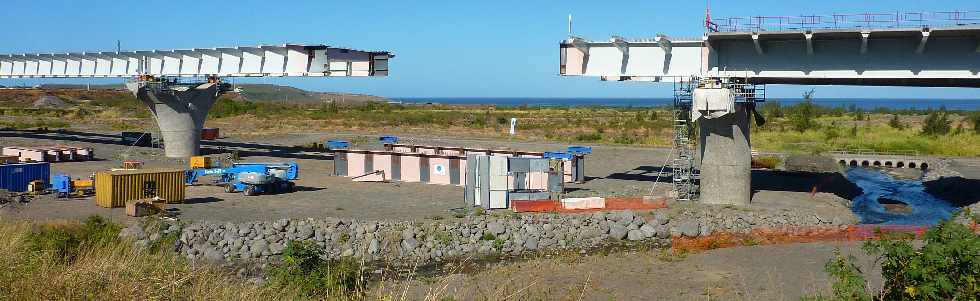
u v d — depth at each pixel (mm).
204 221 33562
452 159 49469
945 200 48156
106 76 66812
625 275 25406
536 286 22594
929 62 35062
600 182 50844
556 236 33281
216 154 67688
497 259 30031
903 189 53844
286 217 35594
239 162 61125
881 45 35938
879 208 44625
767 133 97250
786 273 25609
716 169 40594
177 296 11945
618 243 33156
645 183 50219
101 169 54750
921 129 101812
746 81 38969
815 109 145875
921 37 33781
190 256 28453
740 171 40500
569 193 44781
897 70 35688
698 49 39500
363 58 51812
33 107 161750
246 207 38500
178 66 61812
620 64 40906
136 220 33250
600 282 24172
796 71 37688
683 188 43812
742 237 32781
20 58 71625
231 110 145375
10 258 12297
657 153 71625
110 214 34938
